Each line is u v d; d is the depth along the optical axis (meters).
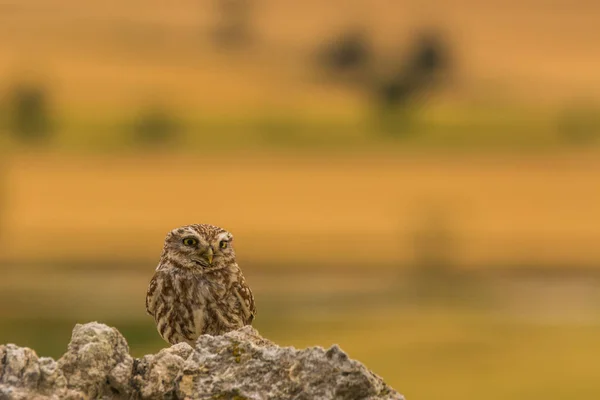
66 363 9.00
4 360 8.77
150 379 9.06
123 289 95.69
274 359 8.88
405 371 62.12
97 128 180.75
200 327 13.00
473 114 196.00
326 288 105.25
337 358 8.70
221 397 8.79
